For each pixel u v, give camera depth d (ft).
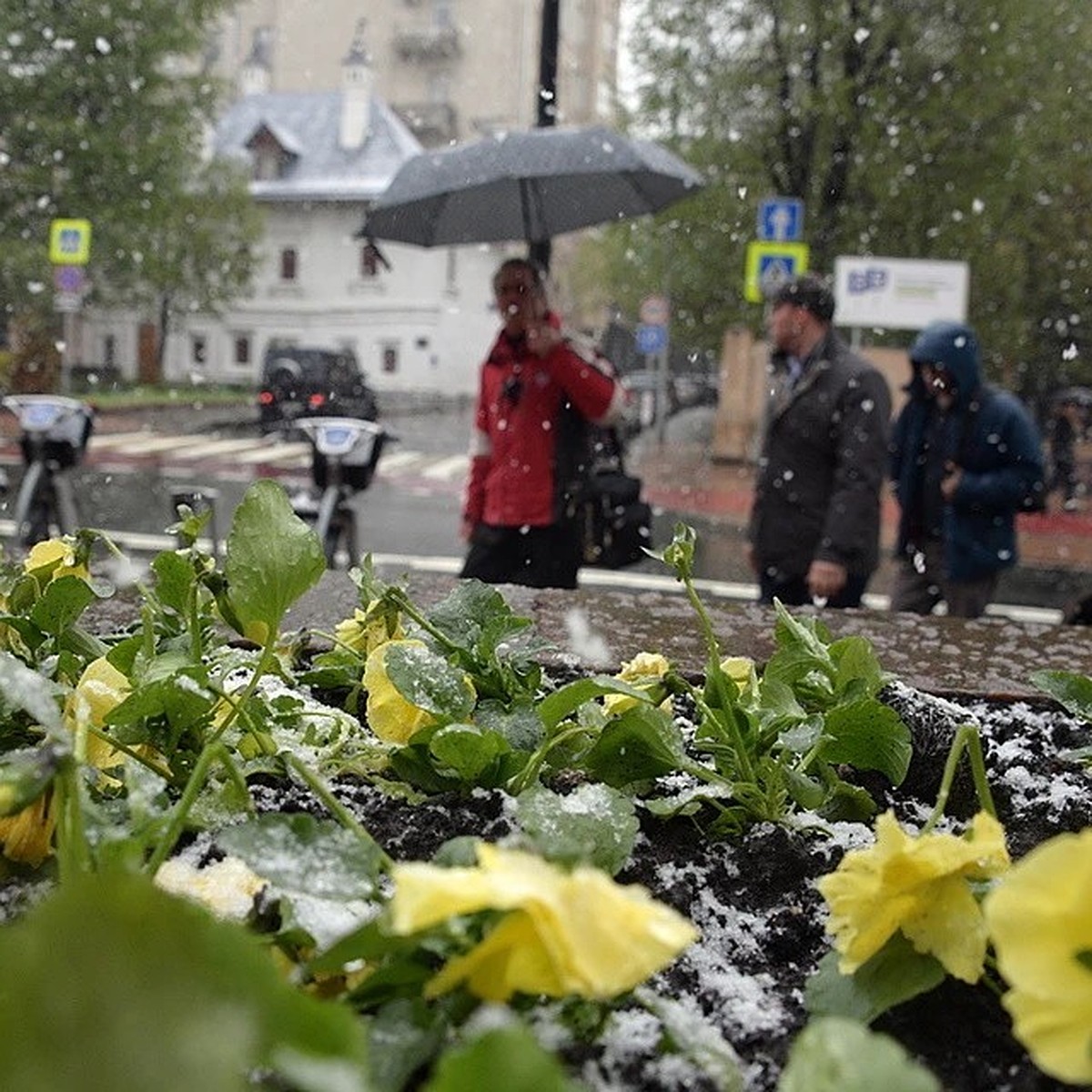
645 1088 2.14
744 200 59.57
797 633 3.74
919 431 15.58
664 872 3.18
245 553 2.78
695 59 58.39
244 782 2.98
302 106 144.77
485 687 3.71
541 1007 2.19
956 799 3.91
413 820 3.28
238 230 112.47
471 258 140.56
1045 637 7.09
